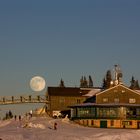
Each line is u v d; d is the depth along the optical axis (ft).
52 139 223.30
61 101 409.69
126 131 248.73
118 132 244.01
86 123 333.21
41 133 241.55
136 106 332.19
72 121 337.52
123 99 352.69
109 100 353.31
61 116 386.93
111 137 227.40
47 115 402.31
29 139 221.46
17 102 426.10
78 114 338.54
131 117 329.31
